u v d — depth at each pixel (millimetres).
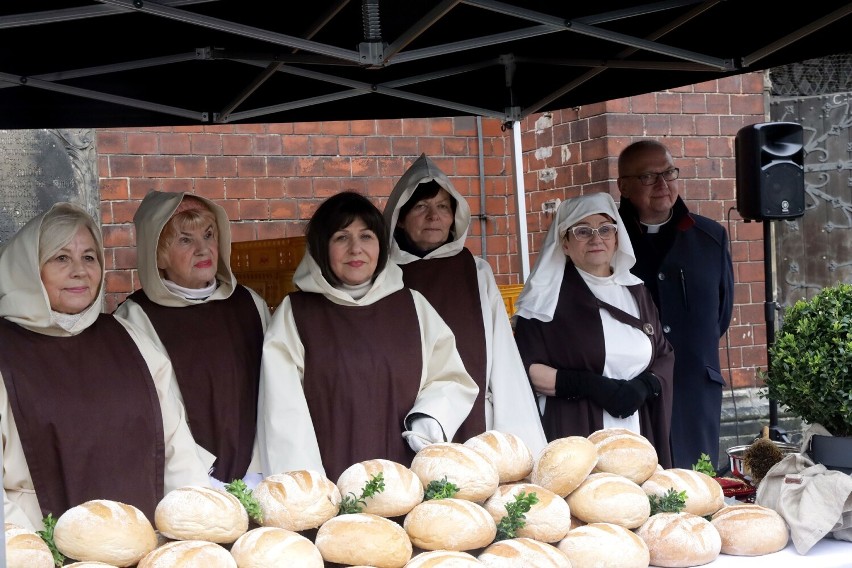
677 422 4289
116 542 2021
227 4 3053
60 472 2674
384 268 3232
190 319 3279
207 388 3207
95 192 5949
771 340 5059
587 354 3498
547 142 6691
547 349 3562
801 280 6676
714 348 4391
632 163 4449
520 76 4441
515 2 3168
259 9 3115
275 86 4336
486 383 3426
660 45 3592
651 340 3566
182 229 3264
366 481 2268
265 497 2215
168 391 2916
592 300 3555
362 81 4238
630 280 3625
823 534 2363
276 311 3197
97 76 4051
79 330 2789
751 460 3010
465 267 3607
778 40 3666
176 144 6125
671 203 4434
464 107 4656
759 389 6496
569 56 4145
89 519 2037
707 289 4391
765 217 4922
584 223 3561
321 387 3086
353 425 3066
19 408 2646
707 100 6379
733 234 6449
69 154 5879
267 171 6332
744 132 4969
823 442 2590
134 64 3809
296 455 2973
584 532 2262
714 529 2346
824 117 6668
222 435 3193
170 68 4043
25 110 4441
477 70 4297
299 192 6410
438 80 4422
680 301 4371
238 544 2082
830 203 6680
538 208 6793
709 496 2471
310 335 3123
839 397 2551
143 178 6051
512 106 4746
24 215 5777
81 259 2775
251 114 4578
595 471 2500
